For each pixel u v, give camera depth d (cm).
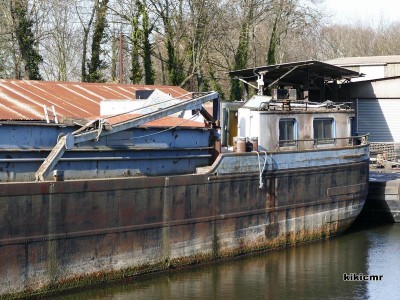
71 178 1438
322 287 1573
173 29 3838
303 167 1953
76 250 1399
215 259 1712
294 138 2005
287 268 1727
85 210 1411
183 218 1616
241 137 1836
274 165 1852
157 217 1557
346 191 2134
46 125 1426
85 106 1812
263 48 4734
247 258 1800
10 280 1290
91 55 3547
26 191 1306
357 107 3528
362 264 1791
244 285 1559
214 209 1692
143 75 3856
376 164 3128
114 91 2056
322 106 2167
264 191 1834
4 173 1352
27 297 1321
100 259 1446
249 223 1797
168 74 3872
